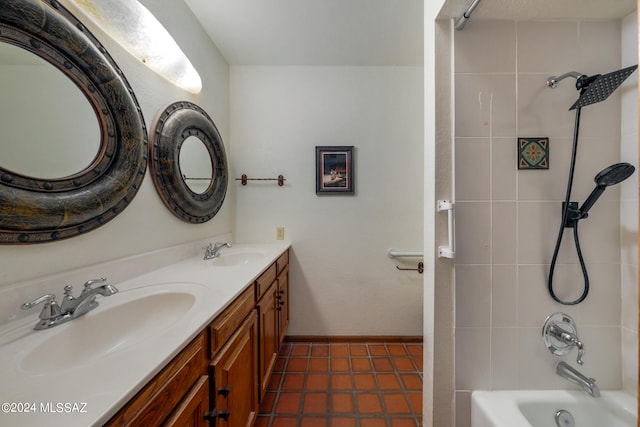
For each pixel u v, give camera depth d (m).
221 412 0.73
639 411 0.45
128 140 0.95
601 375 0.94
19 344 0.56
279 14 1.44
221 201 1.69
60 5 0.76
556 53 0.93
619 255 0.94
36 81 0.69
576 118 0.91
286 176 1.96
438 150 0.95
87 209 0.79
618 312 0.94
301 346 1.90
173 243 1.30
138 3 0.94
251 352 1.07
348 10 1.41
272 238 1.97
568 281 0.95
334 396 1.40
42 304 0.71
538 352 0.95
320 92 1.95
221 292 0.87
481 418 0.89
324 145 1.96
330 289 1.98
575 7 0.87
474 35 0.93
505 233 0.95
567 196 0.92
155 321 0.82
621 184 0.93
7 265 0.64
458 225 0.95
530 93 0.94
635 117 0.89
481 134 0.94
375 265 1.97
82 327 0.68
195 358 0.65
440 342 0.97
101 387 0.43
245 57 1.84
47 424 0.35
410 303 1.98
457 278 0.96
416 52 1.79
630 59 0.90
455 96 0.94
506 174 0.95
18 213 0.63
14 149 0.64
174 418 0.55
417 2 1.36
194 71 1.34
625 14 0.90
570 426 0.89
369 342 1.95
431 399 0.99
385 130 1.95
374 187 1.96
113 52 0.95
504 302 0.96
